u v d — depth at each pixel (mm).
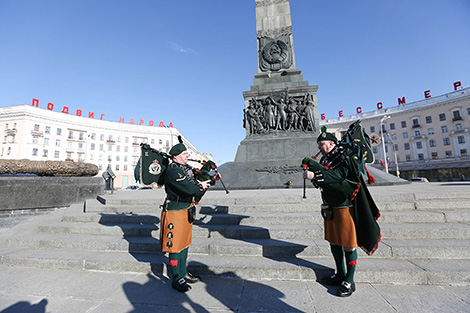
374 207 2553
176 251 2631
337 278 2674
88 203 5934
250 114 11305
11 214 5637
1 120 45219
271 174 9453
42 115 46781
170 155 3096
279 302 2367
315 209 4609
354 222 2506
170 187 2840
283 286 2719
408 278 2691
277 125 10984
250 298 2461
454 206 4383
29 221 5648
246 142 10969
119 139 56281
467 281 2613
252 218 4309
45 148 46719
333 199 2605
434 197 4762
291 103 11164
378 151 53500
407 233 3518
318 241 3561
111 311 2262
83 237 4203
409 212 4195
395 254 3109
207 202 5285
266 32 12859
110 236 4262
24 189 5891
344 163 2545
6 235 4934
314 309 2221
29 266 3506
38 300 2502
